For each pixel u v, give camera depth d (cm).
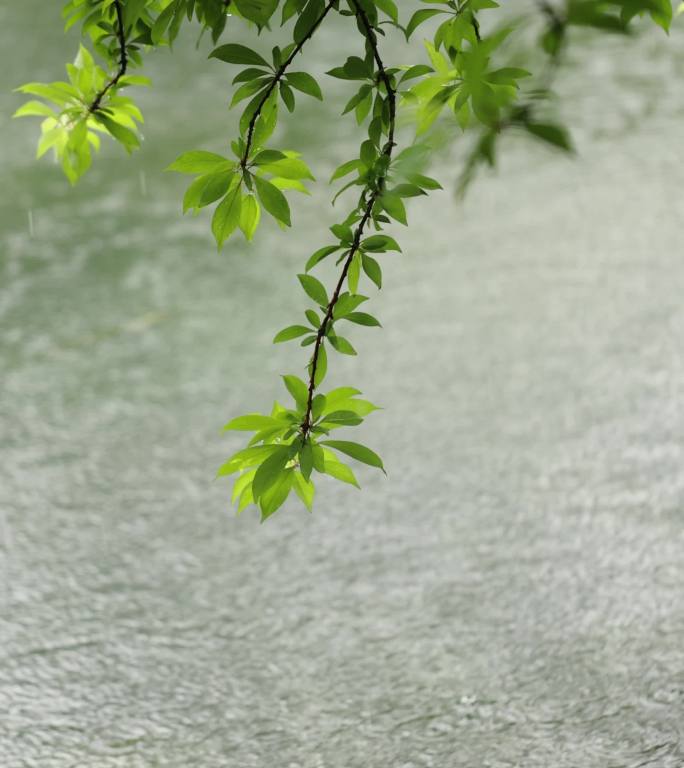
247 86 485
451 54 485
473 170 445
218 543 741
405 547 727
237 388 934
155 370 973
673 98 1628
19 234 1291
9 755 602
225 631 660
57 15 2222
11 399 934
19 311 1101
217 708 614
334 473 492
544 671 619
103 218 1328
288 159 487
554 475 796
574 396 898
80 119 520
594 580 686
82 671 633
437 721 605
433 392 916
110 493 800
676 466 800
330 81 1767
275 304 1095
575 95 1658
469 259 1175
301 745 601
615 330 999
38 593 699
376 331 1027
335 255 1204
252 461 493
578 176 1380
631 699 608
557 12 435
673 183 1341
